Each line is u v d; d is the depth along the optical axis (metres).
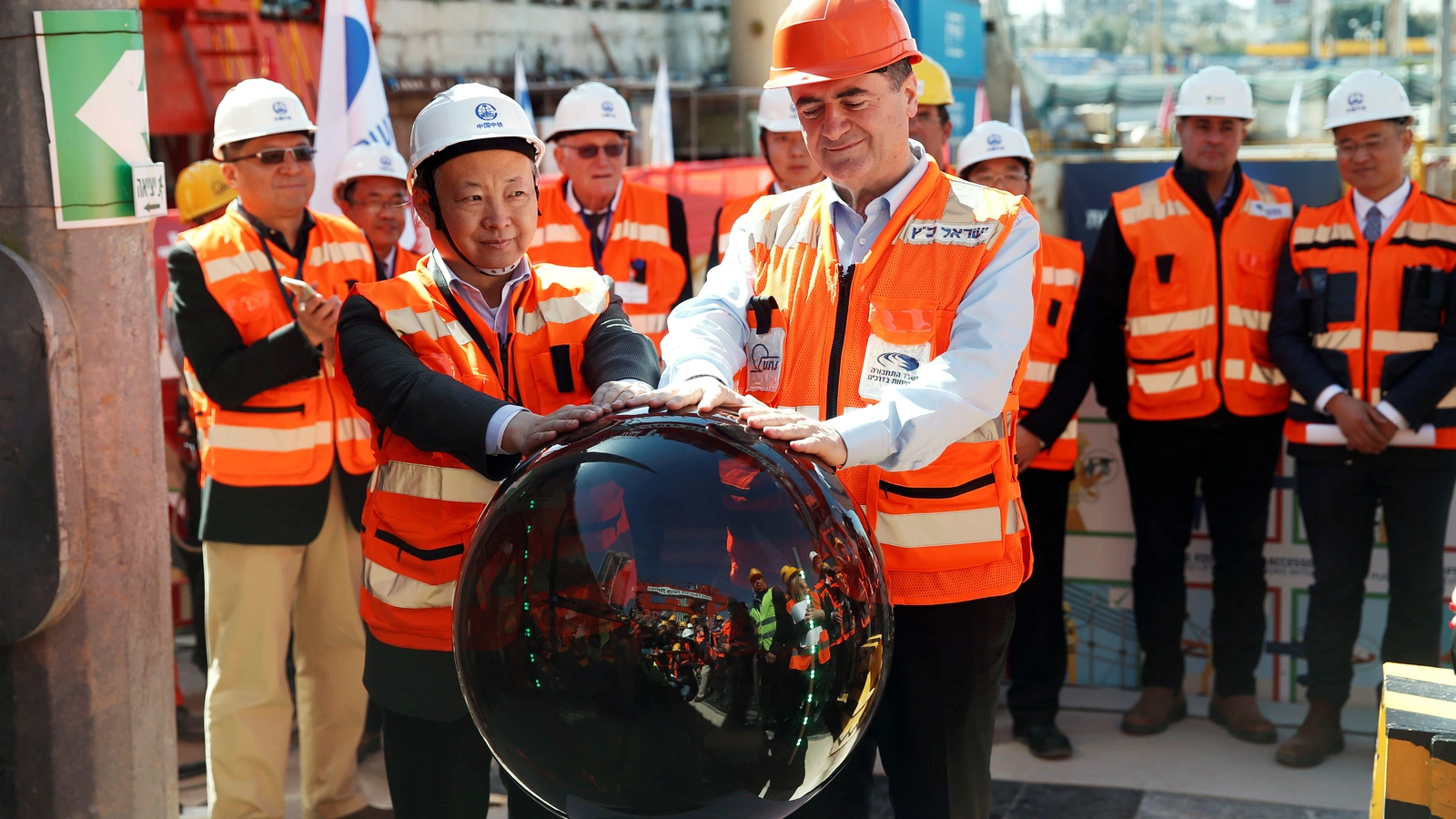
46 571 2.00
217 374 2.96
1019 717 3.77
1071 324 3.64
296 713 4.02
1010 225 1.92
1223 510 3.81
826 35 1.85
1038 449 3.58
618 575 1.29
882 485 1.94
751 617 1.29
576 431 1.58
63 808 2.09
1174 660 3.88
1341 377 3.55
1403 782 1.73
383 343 1.90
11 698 2.08
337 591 3.15
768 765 1.33
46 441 1.97
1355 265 3.53
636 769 1.31
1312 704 3.64
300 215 3.23
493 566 1.37
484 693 1.38
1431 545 3.54
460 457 1.77
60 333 1.97
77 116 1.97
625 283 3.89
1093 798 3.38
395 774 2.01
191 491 4.12
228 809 2.99
